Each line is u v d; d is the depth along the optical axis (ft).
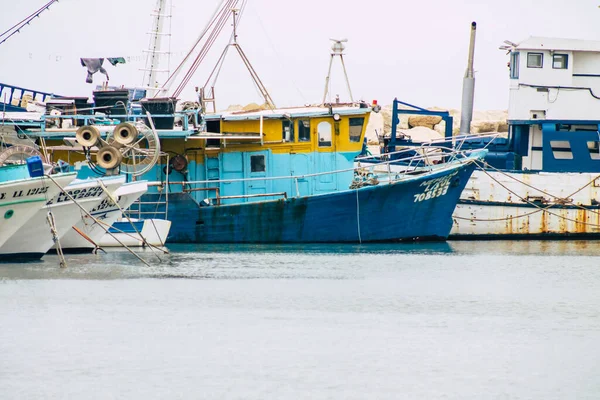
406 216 495.82
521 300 347.56
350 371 255.29
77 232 435.94
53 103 501.97
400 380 248.73
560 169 541.34
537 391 242.99
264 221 489.67
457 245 503.61
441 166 513.04
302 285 368.27
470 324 308.19
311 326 301.22
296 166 495.00
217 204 495.00
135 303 327.67
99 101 499.92
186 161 493.77
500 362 266.16
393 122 592.19
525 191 533.55
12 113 501.56
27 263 406.21
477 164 535.60
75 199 412.77
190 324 299.38
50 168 416.67
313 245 489.26
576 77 572.51
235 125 494.59
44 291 344.49
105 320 302.25
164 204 490.90
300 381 246.47
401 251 471.62
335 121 491.72
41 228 401.90
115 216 444.96
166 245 487.20
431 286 373.81
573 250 490.90
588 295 359.25
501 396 239.09
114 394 234.79
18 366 254.47
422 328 302.25
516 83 561.84
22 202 388.16
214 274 390.01
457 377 252.42
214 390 238.68
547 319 317.22
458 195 499.51
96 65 523.29
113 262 416.67
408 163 589.32
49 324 295.89
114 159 446.19
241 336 286.46
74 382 242.99
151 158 459.73
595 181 532.73
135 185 455.22
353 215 490.49
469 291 364.17
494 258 454.81
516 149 574.97
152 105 484.33
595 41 567.59
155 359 262.06
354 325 303.48
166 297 338.54
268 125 493.36
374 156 561.02
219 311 318.24
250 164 495.82
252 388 240.12
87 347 271.90
